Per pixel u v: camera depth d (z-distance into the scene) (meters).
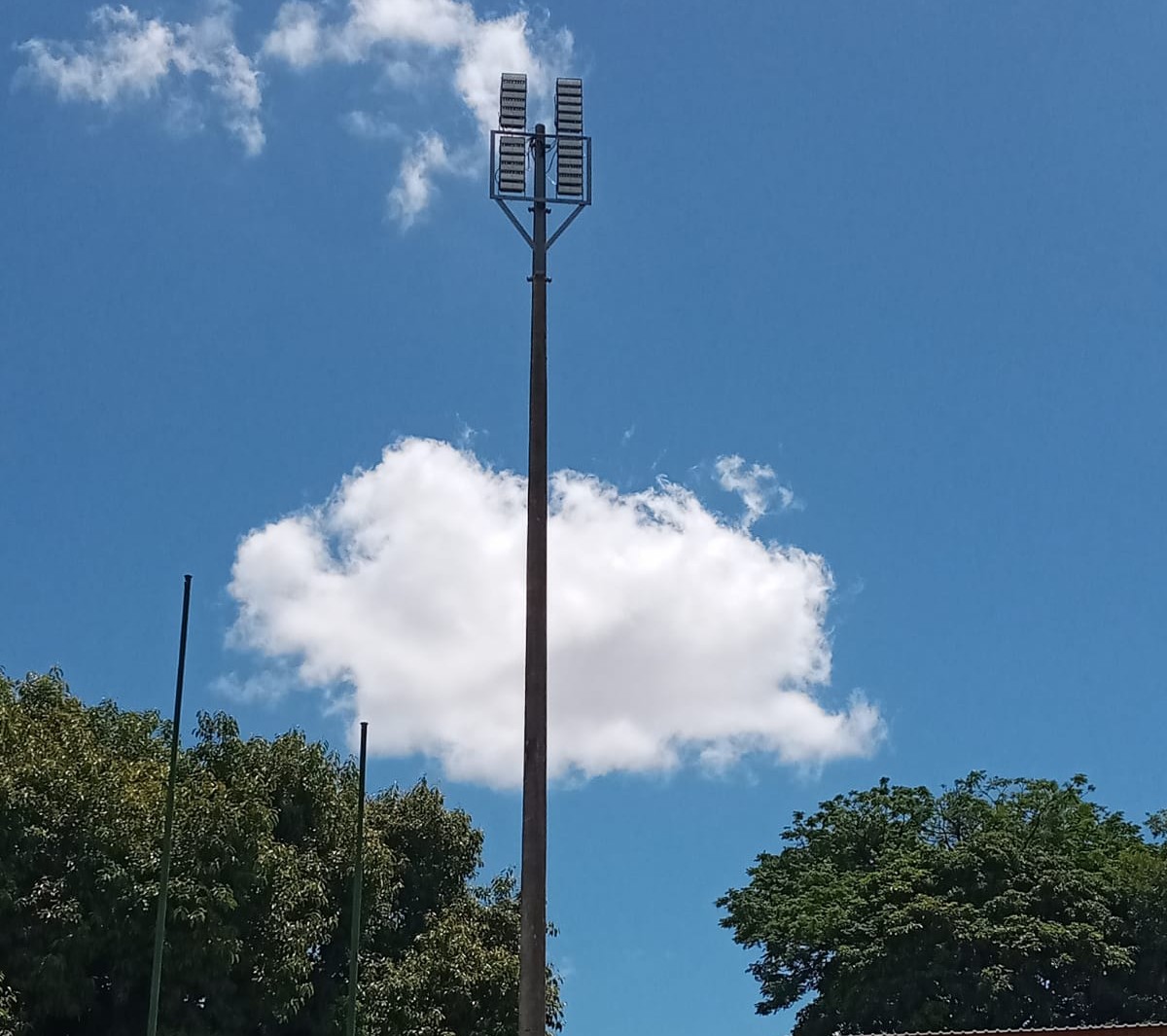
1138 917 48.53
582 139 20.42
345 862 38.06
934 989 46.88
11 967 31.61
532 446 18.92
